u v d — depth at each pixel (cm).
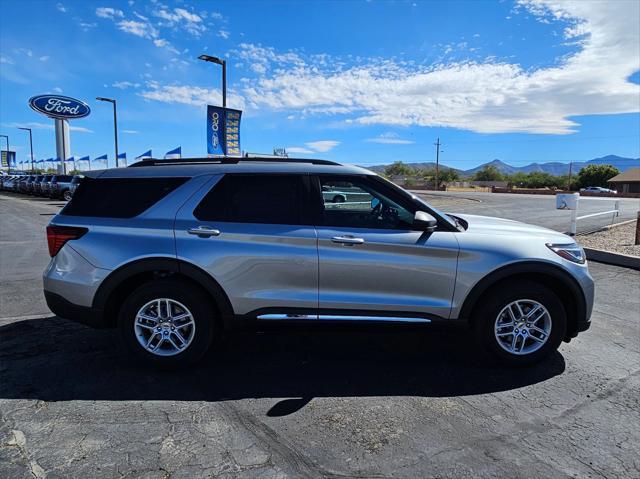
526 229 421
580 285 389
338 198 389
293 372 388
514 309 392
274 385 363
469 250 377
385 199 392
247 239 372
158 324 382
